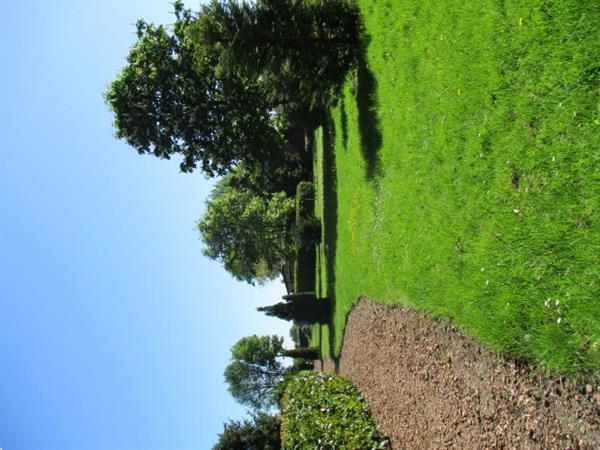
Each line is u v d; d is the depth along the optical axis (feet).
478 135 24.71
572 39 18.67
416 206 32.04
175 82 64.44
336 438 37.27
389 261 36.94
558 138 19.13
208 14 40.27
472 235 24.50
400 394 33.60
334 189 60.70
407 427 31.73
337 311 59.72
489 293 22.12
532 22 20.99
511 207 21.49
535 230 19.71
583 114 18.02
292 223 96.07
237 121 67.87
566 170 18.51
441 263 27.55
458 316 25.04
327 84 44.37
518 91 21.80
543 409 18.56
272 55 41.34
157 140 67.10
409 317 32.32
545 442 18.39
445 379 26.53
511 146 21.95
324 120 66.80
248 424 80.43
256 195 102.17
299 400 49.03
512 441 20.30
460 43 27.20
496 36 23.67
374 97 40.55
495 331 21.22
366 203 43.80
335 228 60.49
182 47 63.10
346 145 52.01
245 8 40.34
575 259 17.48
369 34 41.14
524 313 19.62
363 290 45.09
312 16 41.22
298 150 97.96
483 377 22.67
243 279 123.75
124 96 63.98
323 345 76.13
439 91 29.48
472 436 23.35
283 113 67.97
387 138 37.96
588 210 17.31
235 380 168.45
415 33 33.17
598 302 16.20
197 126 66.39
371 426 37.88
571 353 17.07
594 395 16.22
